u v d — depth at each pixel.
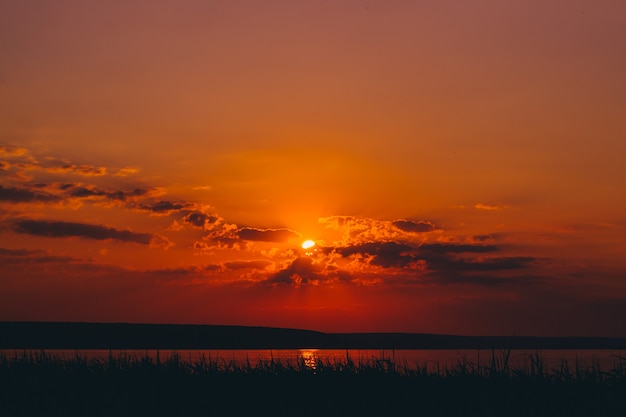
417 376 16.97
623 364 16.22
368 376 16.97
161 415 15.67
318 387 16.70
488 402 14.93
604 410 14.20
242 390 16.92
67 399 16.80
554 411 14.30
